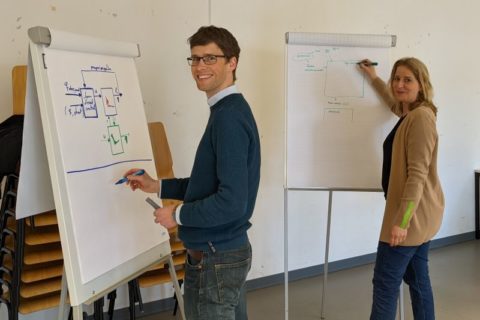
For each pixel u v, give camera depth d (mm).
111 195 1593
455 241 4121
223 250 1449
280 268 3238
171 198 1706
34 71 1361
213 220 1351
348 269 3518
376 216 3629
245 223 1507
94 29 2332
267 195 3102
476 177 4141
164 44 2564
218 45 1427
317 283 3246
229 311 1497
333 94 2426
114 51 1751
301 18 3031
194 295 1495
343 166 2439
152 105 2566
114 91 1719
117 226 1604
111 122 1662
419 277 2127
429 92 2049
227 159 1336
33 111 1423
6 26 2109
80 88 1522
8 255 1986
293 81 2400
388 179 2137
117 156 1662
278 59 2992
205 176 1433
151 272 2326
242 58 2854
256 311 2807
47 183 1535
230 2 2764
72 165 1430
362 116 2443
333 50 2418
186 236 1495
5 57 2123
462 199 4105
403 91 2062
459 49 3812
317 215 3340
